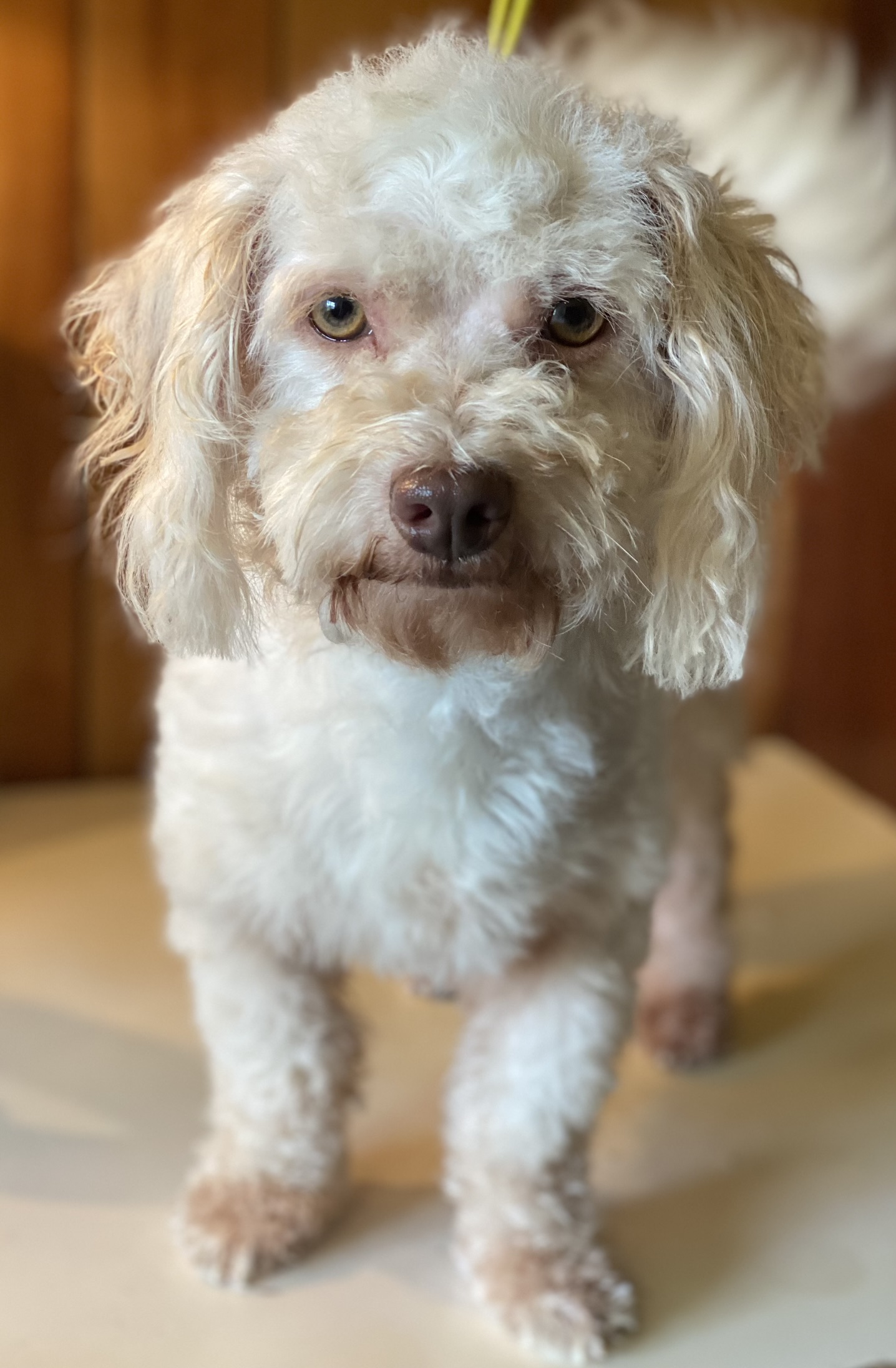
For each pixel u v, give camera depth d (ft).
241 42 4.27
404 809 2.41
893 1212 2.98
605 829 2.55
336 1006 2.90
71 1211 2.84
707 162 3.95
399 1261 2.78
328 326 2.17
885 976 3.97
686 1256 2.82
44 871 4.19
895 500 4.77
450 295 2.09
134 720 4.89
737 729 3.63
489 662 2.20
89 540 4.60
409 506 1.91
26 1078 3.25
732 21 4.53
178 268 2.36
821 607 5.34
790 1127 3.27
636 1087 3.42
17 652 4.67
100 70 4.16
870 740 5.08
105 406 2.69
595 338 2.20
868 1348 2.57
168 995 3.61
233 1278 2.66
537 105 2.15
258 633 2.40
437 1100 3.30
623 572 2.20
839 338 4.17
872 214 4.11
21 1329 2.51
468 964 2.64
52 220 4.25
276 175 2.27
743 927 4.21
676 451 2.31
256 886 2.57
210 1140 2.97
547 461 1.97
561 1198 2.76
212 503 2.30
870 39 4.53
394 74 2.26
